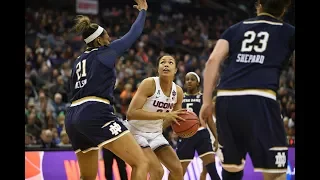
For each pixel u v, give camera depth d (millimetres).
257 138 3938
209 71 3982
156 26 20969
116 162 8359
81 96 5113
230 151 4051
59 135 11461
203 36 21203
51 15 20047
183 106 7820
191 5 23922
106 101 5121
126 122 6078
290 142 10625
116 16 21594
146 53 18625
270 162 3938
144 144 5766
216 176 7609
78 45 18312
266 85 3955
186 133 5633
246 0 23359
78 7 21031
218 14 23844
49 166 8383
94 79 5098
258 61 4008
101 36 5379
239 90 3984
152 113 5656
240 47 4070
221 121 4070
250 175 8859
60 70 15172
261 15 4180
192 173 8805
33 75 14477
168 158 5828
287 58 4113
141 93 5754
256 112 3928
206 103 3926
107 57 5172
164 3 23672
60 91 13773
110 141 4988
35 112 11992
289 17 17406
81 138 5109
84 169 5359
